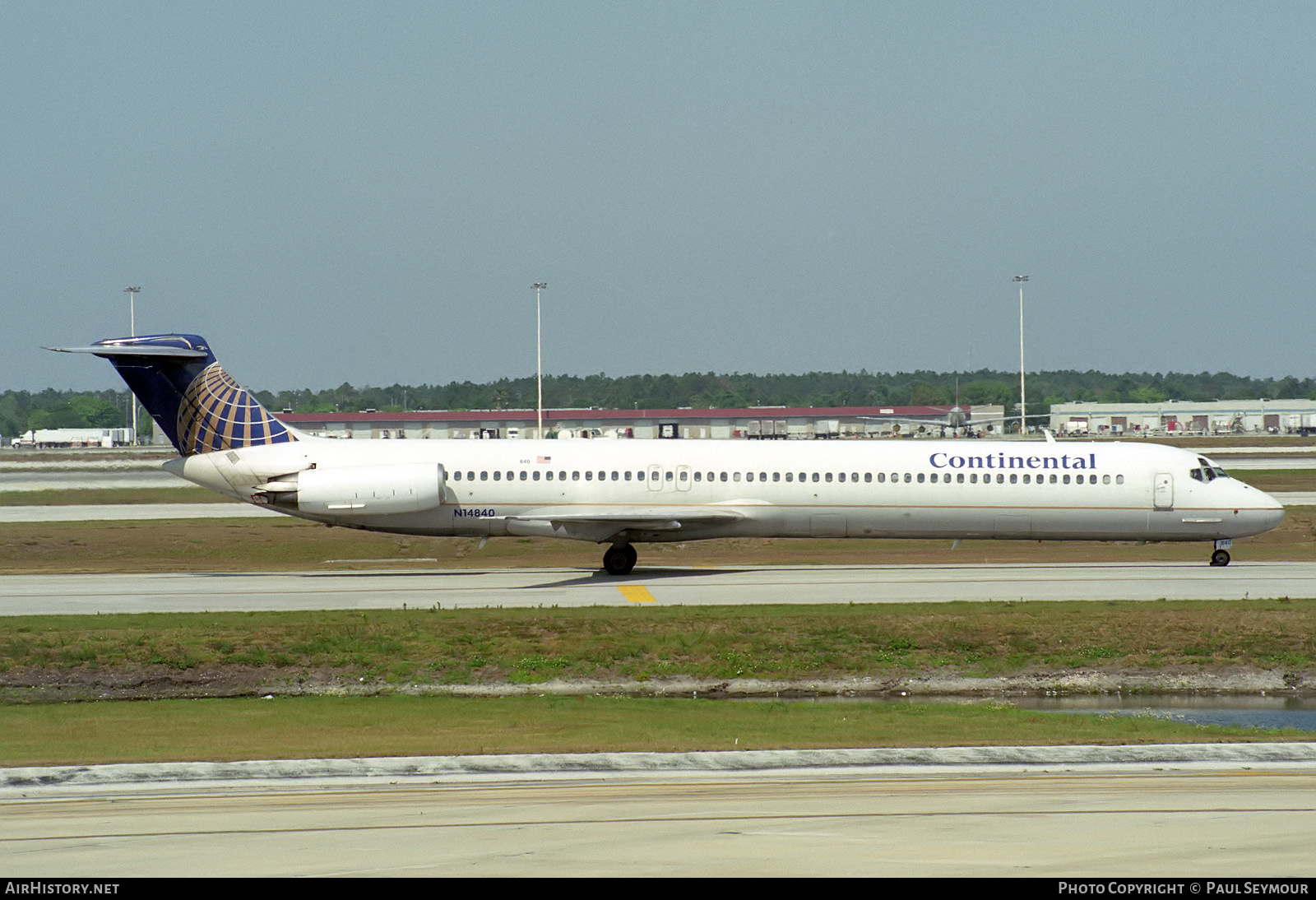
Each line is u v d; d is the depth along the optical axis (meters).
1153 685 120.31
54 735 90.44
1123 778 75.19
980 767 79.00
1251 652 125.00
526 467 177.00
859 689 119.50
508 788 72.44
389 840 58.41
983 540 198.25
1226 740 87.50
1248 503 177.88
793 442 183.75
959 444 184.00
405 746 84.56
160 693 115.25
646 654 123.56
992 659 124.25
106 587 163.50
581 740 87.38
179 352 173.38
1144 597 146.50
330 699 111.56
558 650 123.94
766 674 121.31
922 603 140.88
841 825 61.16
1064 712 111.81
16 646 121.00
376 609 141.00
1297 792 70.25
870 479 177.62
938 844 57.03
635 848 56.34
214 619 131.50
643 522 171.12
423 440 182.00
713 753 82.31
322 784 73.88
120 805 67.75
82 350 168.38
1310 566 181.12
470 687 117.88
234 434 178.00
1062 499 178.00
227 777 75.31
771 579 168.50
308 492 172.38
